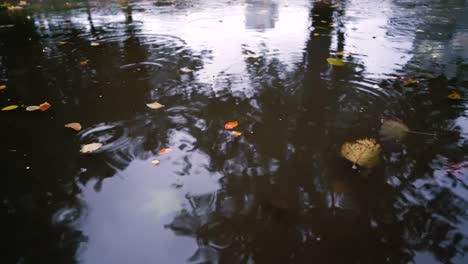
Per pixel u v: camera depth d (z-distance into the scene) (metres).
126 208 1.65
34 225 1.57
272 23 5.01
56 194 1.75
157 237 1.50
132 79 3.10
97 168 1.92
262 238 1.48
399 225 1.53
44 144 2.15
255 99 2.68
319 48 3.85
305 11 5.82
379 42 4.07
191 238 1.49
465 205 1.62
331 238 1.48
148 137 2.20
